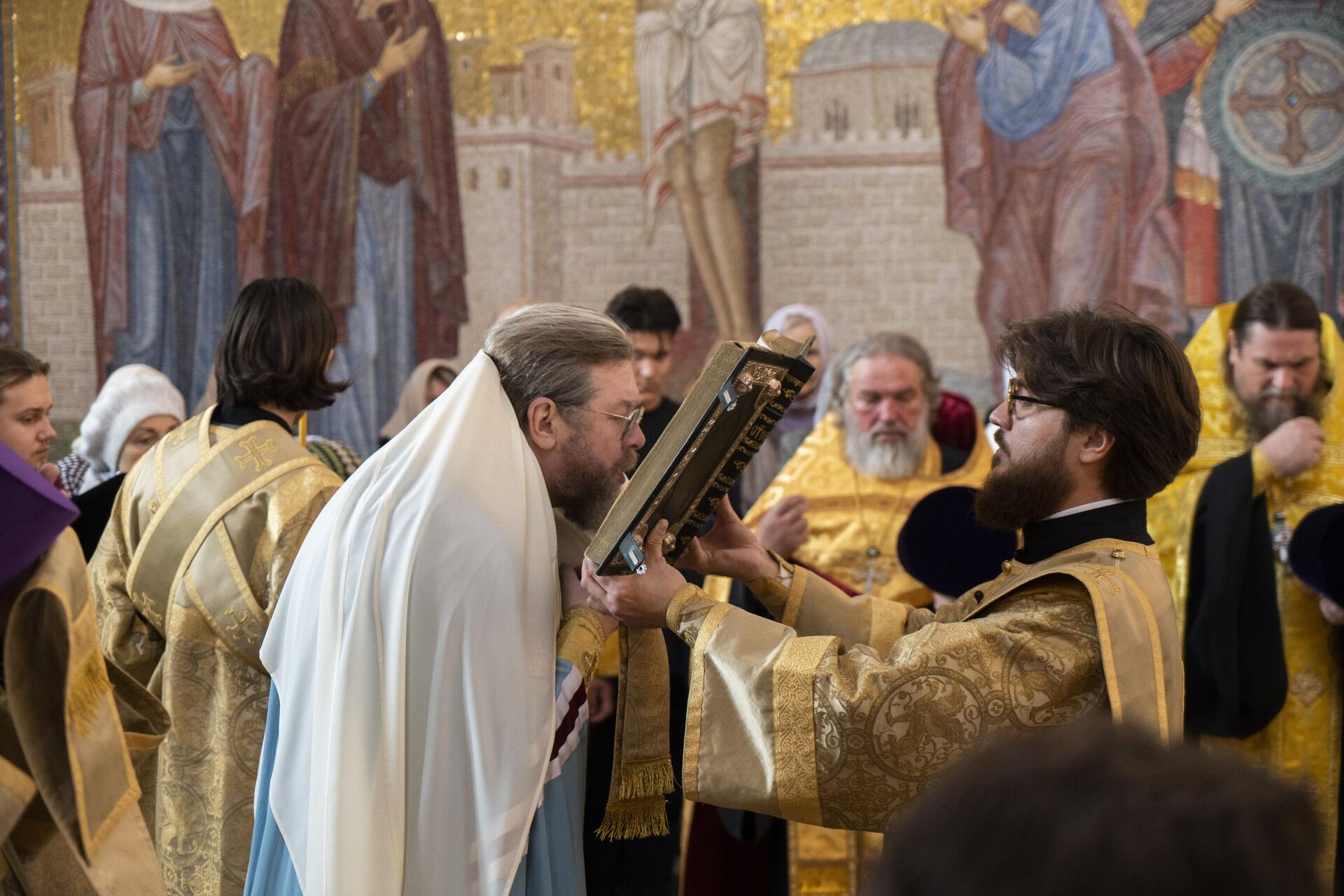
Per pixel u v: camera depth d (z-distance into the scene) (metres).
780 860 3.39
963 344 6.64
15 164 6.68
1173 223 6.48
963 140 6.59
